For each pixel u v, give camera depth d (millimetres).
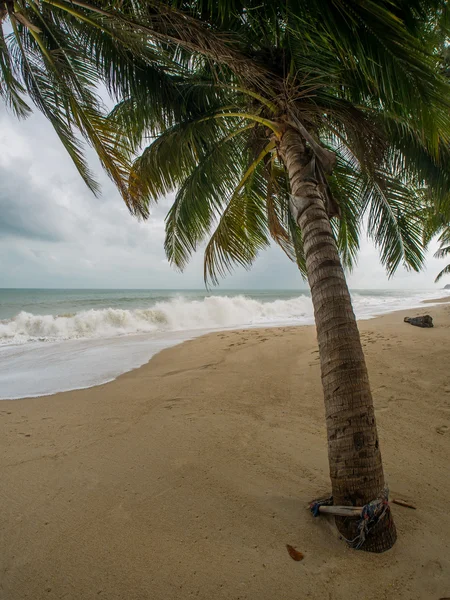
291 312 15234
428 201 4625
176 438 2873
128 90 3391
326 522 1737
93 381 4840
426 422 3020
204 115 3660
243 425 3133
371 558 1510
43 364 5879
